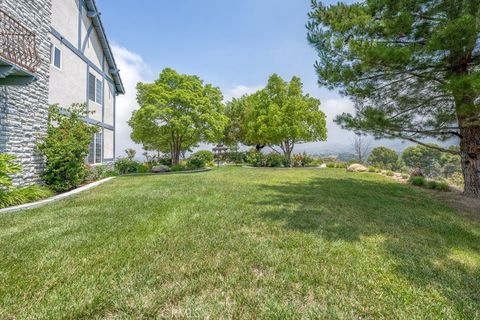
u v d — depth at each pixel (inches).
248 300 84.2
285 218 184.5
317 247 131.0
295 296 87.4
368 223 176.2
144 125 690.2
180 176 503.8
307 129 857.5
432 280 99.1
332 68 248.4
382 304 83.4
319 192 301.1
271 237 145.0
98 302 81.7
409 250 129.3
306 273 103.0
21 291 87.7
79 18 435.2
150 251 122.6
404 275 102.8
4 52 213.8
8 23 230.2
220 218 183.5
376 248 131.0
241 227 163.3
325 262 113.7
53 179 298.2
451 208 227.1
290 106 838.5
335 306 81.8
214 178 458.0
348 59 235.9
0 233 146.9
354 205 231.6
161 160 819.4
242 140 1189.1
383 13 233.9
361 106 279.4
